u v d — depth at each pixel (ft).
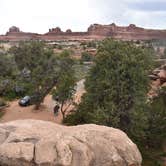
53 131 46.93
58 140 43.45
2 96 201.05
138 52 116.47
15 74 238.07
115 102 110.01
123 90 108.37
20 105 176.96
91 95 114.11
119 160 43.93
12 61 253.03
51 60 187.11
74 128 48.24
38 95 171.32
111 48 115.85
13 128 47.98
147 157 106.52
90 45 533.96
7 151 42.52
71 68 191.72
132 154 45.55
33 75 179.22
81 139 44.70
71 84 149.48
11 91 205.57
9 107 176.14
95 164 43.32
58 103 159.02
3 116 160.45
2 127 48.16
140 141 113.39
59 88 148.15
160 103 125.18
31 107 173.27
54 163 41.34
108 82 109.50
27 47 265.95
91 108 114.93
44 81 172.14
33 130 46.93
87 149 43.16
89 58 336.08
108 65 113.80
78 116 139.23
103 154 43.86
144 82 114.01
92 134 45.88
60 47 491.31
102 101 112.88
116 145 45.42
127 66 110.11
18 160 41.93
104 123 103.09
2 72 236.22
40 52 260.62
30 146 43.09
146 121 108.88
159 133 115.34
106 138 45.88
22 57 266.36
